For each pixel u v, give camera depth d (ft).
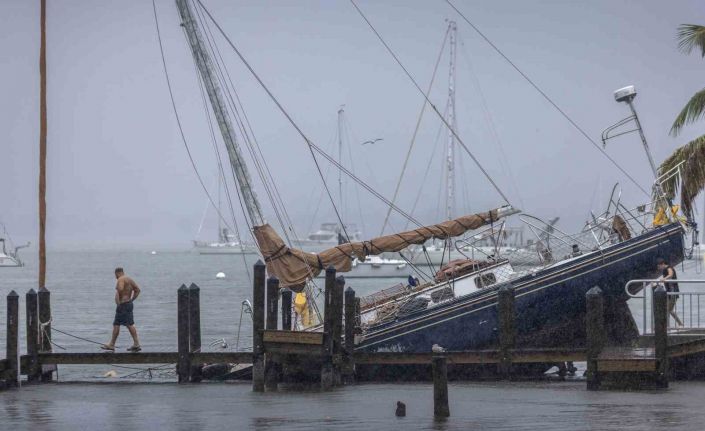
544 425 139.33
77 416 153.79
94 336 314.96
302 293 204.44
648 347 183.73
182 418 151.12
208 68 218.18
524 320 192.65
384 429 139.03
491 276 200.23
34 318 188.55
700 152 241.96
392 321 191.72
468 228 205.67
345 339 184.34
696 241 207.62
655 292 167.63
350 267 201.46
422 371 191.31
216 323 361.51
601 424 139.23
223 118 217.77
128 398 171.32
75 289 636.07
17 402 167.63
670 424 138.82
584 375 200.13
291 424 144.56
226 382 194.39
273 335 177.17
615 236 202.28
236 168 215.10
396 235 203.31
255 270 177.78
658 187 203.21
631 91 211.00
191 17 218.38
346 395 172.14
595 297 168.86
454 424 141.79
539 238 203.00
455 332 190.90
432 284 206.08
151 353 186.70
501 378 184.65
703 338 176.35
